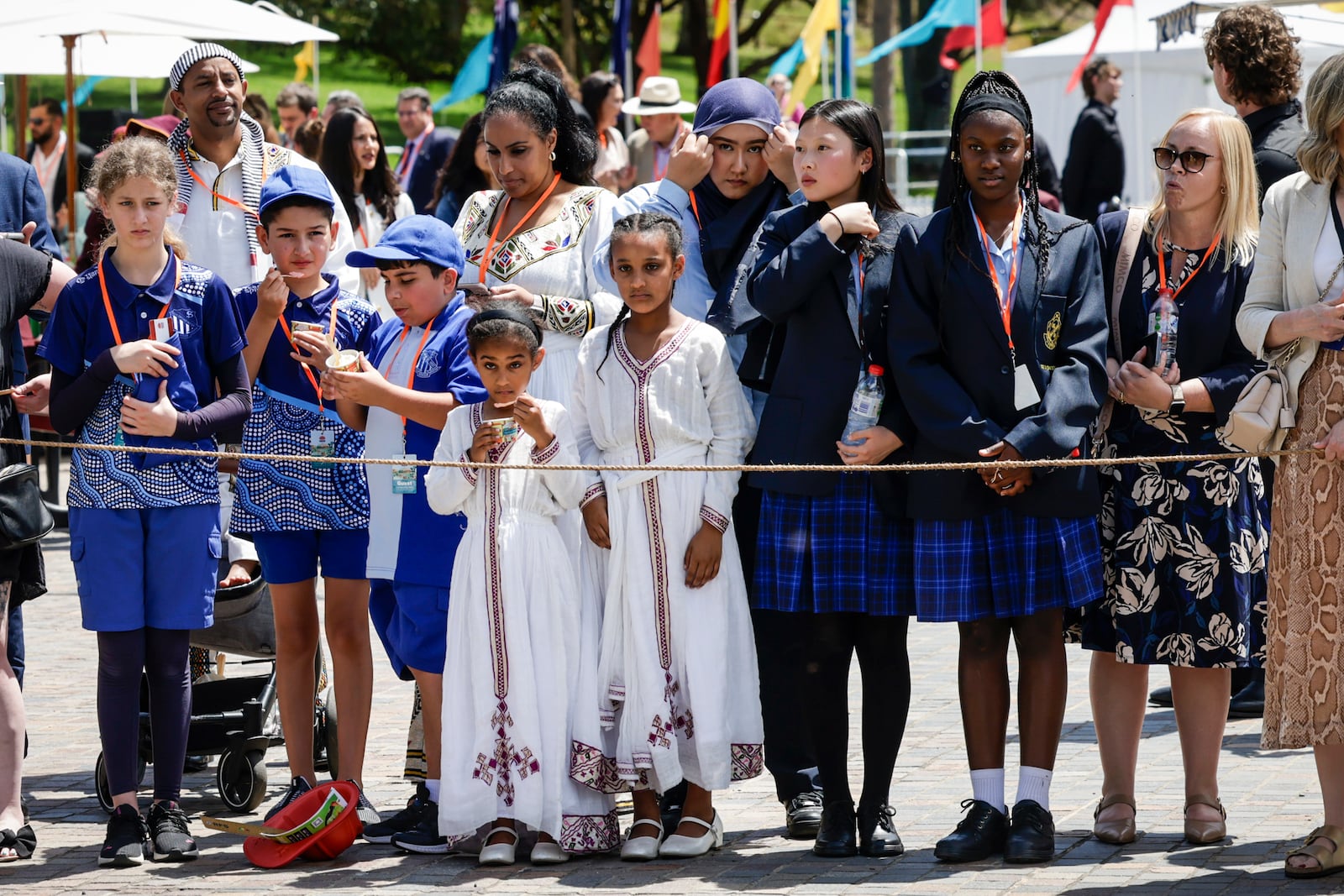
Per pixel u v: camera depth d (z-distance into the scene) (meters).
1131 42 32.38
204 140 11.75
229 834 9.56
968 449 8.23
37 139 27.66
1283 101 11.19
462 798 8.65
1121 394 8.53
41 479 23.77
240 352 9.40
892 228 8.83
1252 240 8.69
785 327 9.13
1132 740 8.91
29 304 9.55
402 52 58.75
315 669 10.02
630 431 8.79
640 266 8.70
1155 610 8.58
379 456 9.32
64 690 13.45
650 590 8.67
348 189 15.72
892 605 8.54
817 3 31.88
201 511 9.16
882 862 8.53
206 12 18.48
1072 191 24.78
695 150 9.70
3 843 8.93
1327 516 7.94
